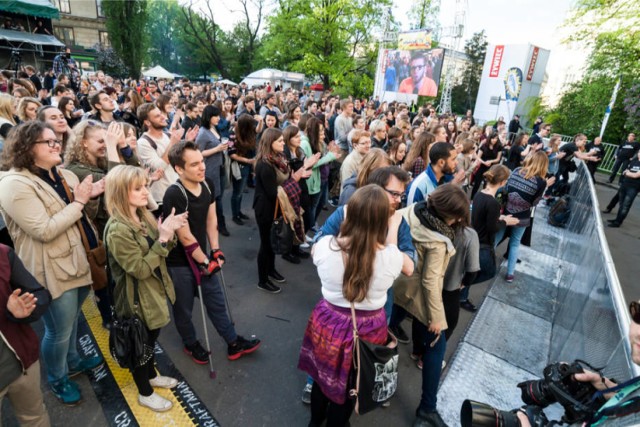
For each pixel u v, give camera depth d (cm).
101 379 255
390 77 2252
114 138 270
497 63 2648
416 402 265
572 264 420
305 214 485
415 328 252
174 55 4772
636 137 1480
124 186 193
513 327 376
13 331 160
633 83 1483
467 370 304
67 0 3266
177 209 238
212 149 460
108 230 194
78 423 221
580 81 1766
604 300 231
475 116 2830
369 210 159
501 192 451
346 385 177
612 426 117
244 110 836
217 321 271
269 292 385
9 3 1734
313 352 192
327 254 171
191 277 255
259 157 349
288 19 2650
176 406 240
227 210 617
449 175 377
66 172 237
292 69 2733
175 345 298
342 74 2661
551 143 838
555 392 155
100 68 2959
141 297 206
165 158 354
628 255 677
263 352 299
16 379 164
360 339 172
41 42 2114
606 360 201
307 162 354
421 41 1994
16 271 161
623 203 804
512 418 150
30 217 189
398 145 429
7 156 193
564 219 702
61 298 212
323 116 750
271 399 254
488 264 323
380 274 167
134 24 3094
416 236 219
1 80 736
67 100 476
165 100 475
